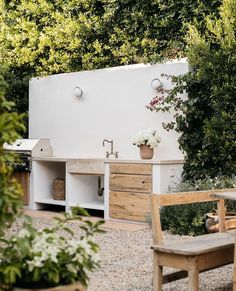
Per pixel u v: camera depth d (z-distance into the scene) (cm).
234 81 642
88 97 822
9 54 930
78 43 870
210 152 668
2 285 246
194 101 680
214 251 333
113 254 495
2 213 238
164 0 770
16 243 252
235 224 418
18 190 241
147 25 795
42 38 898
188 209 594
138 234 592
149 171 648
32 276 247
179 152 705
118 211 679
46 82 886
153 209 344
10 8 963
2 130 237
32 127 909
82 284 258
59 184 785
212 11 722
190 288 317
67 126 853
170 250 323
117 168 682
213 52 658
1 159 237
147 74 741
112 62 848
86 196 777
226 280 406
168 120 715
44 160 786
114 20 838
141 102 748
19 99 938
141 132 696
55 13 895
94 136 812
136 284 394
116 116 782
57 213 757
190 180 673
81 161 734
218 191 395
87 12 873
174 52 754
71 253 257
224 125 643
